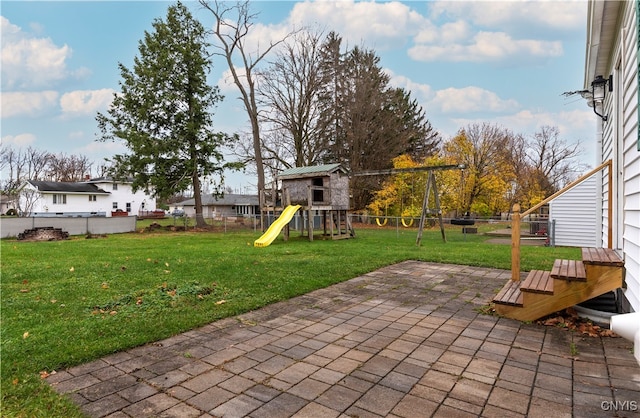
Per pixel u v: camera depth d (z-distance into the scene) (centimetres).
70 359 269
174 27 1964
